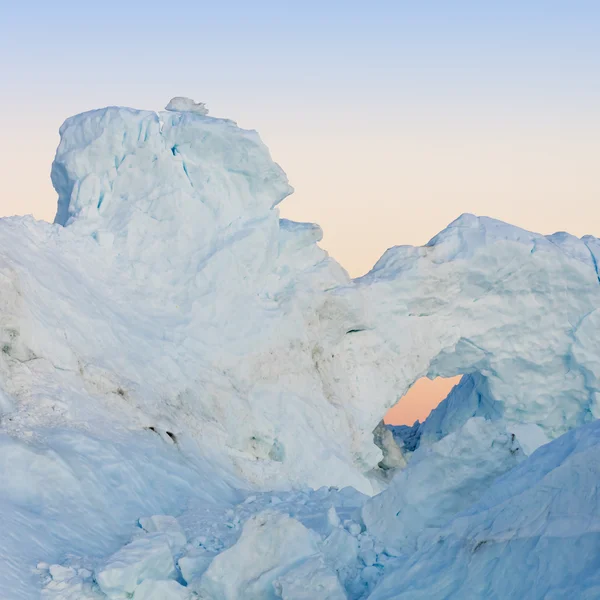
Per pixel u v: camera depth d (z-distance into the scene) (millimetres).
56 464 29312
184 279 49906
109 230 50594
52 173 55906
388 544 24516
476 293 60188
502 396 62625
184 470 36406
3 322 35719
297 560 23281
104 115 53125
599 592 16469
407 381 58062
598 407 61531
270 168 52656
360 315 55500
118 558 23812
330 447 48750
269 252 53031
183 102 55750
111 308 45500
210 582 23203
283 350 50656
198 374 45469
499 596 18422
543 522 18641
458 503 24391
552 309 61719
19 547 25031
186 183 52469
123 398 38906
